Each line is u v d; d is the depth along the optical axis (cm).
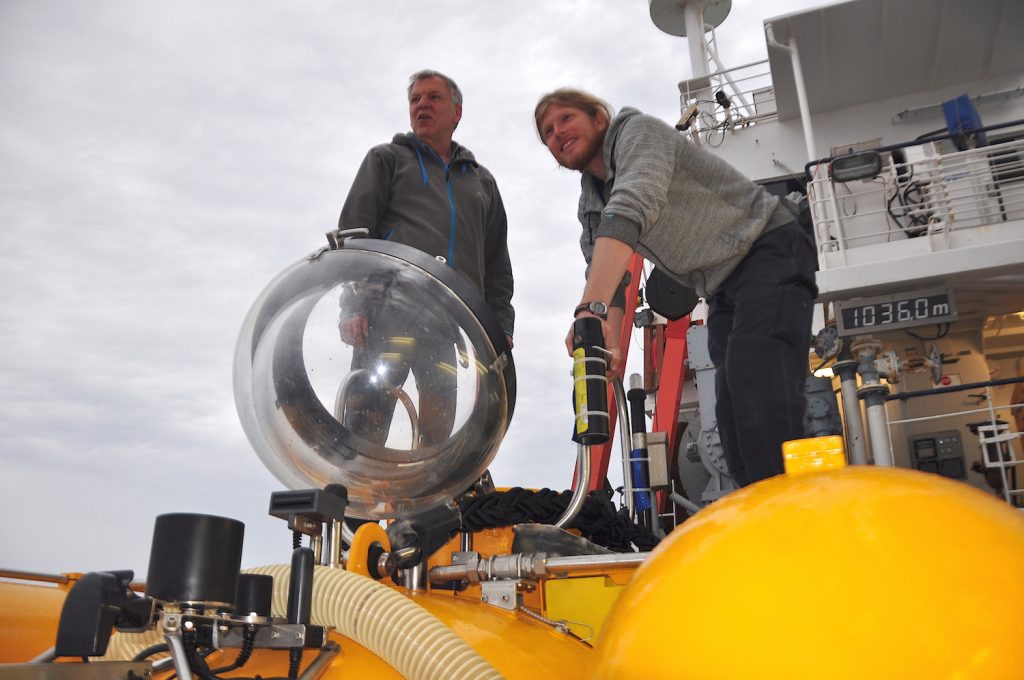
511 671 95
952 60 706
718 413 198
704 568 54
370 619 85
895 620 47
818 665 47
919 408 606
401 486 115
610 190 201
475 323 120
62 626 67
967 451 583
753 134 762
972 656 45
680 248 183
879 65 711
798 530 53
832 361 535
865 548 51
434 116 260
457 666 82
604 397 135
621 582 142
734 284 183
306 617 79
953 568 48
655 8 971
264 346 117
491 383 120
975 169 555
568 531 156
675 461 610
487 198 273
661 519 550
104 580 69
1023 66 720
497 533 139
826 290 557
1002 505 55
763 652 48
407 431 112
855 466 61
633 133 177
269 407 115
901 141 735
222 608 72
